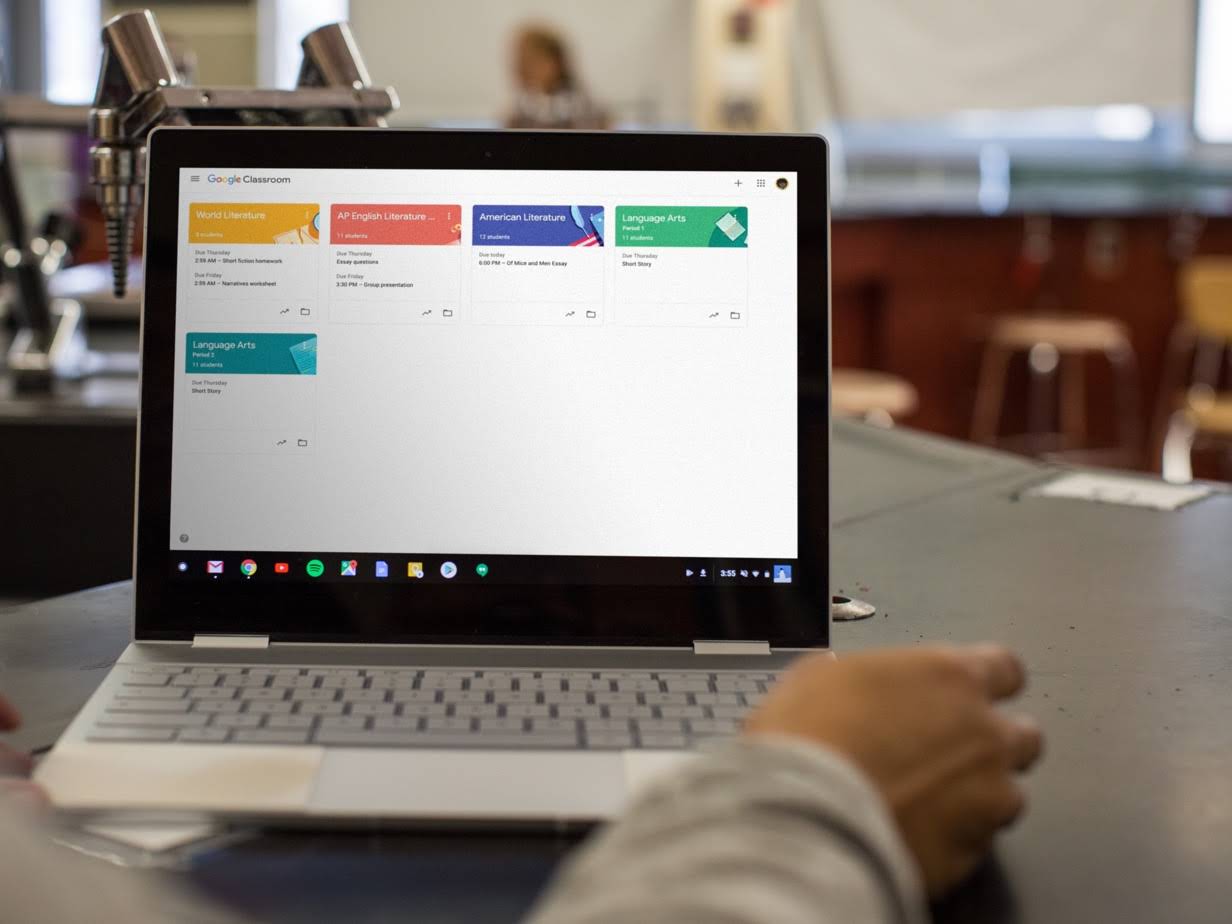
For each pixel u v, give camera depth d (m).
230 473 0.85
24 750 0.70
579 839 0.62
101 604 0.99
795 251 0.87
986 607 1.01
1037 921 0.55
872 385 4.40
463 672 0.79
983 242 5.32
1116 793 0.67
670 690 0.76
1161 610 1.01
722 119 5.47
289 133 0.87
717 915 0.36
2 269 1.72
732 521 0.85
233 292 0.86
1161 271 5.24
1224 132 5.54
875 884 0.41
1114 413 5.35
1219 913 0.56
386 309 0.86
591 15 5.70
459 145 0.87
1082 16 5.48
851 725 0.53
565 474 0.85
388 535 0.84
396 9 5.75
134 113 1.09
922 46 5.61
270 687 0.75
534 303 0.86
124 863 0.59
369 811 0.62
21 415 1.53
